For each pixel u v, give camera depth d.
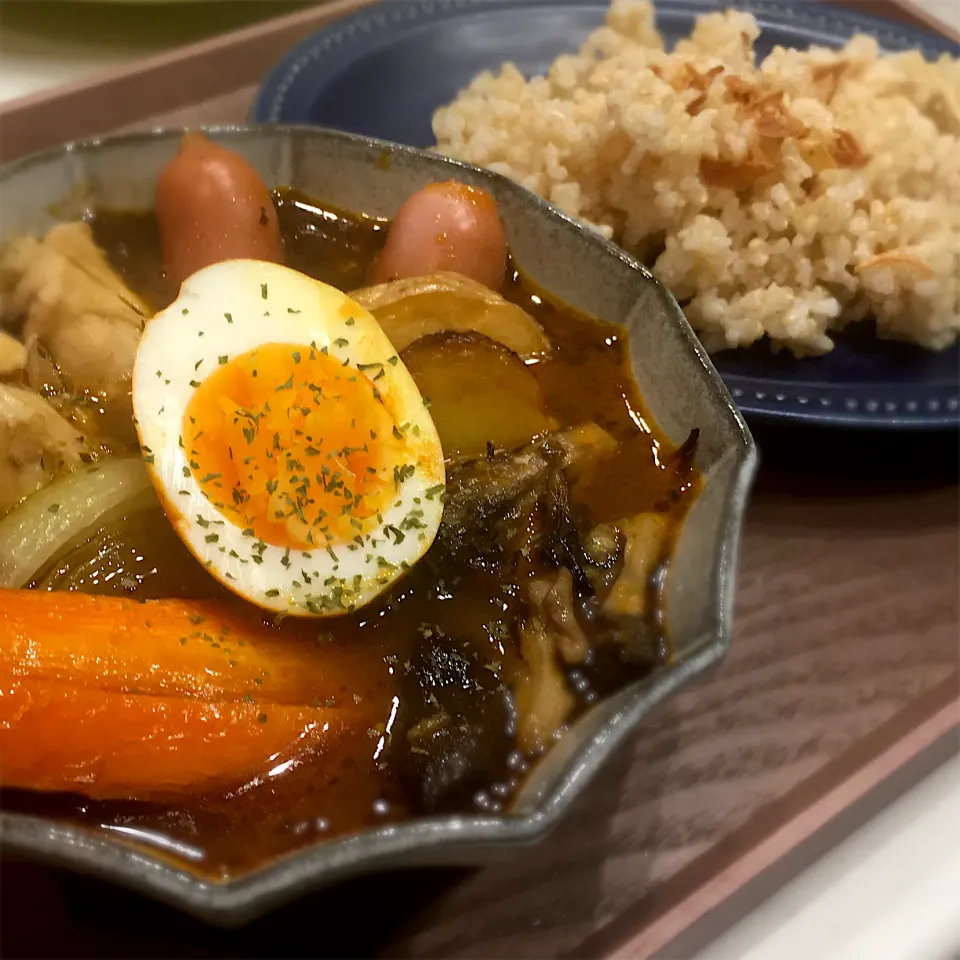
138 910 0.18
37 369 0.21
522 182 0.28
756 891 0.20
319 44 0.31
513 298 0.24
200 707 0.17
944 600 0.24
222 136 0.24
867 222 0.27
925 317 0.27
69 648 0.17
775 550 0.24
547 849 0.20
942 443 0.26
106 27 0.34
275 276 0.21
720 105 0.28
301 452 0.20
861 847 0.21
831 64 0.30
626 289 0.22
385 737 0.18
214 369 0.20
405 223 0.23
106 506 0.20
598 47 0.31
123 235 0.24
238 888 0.15
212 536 0.19
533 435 0.21
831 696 0.22
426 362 0.21
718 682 0.22
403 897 0.19
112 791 0.17
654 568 0.20
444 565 0.20
